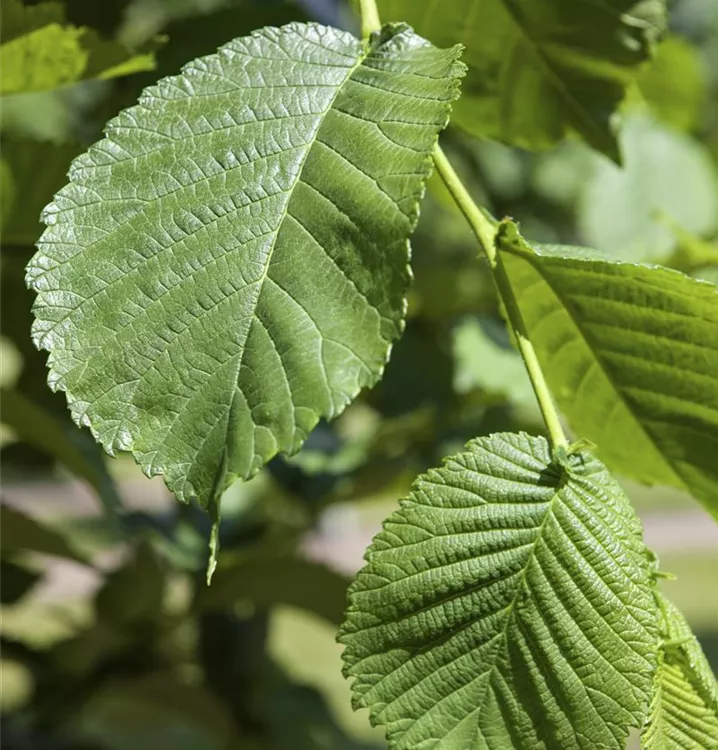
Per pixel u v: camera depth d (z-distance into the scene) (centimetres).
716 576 397
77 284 73
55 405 104
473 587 73
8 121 134
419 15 92
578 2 91
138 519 110
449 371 120
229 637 126
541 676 73
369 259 72
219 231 73
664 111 147
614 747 72
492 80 94
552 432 75
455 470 74
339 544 350
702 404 80
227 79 75
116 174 74
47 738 120
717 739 73
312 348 72
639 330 79
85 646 119
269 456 71
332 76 75
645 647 73
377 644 73
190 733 177
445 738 73
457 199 77
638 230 144
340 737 140
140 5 128
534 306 80
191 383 72
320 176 73
